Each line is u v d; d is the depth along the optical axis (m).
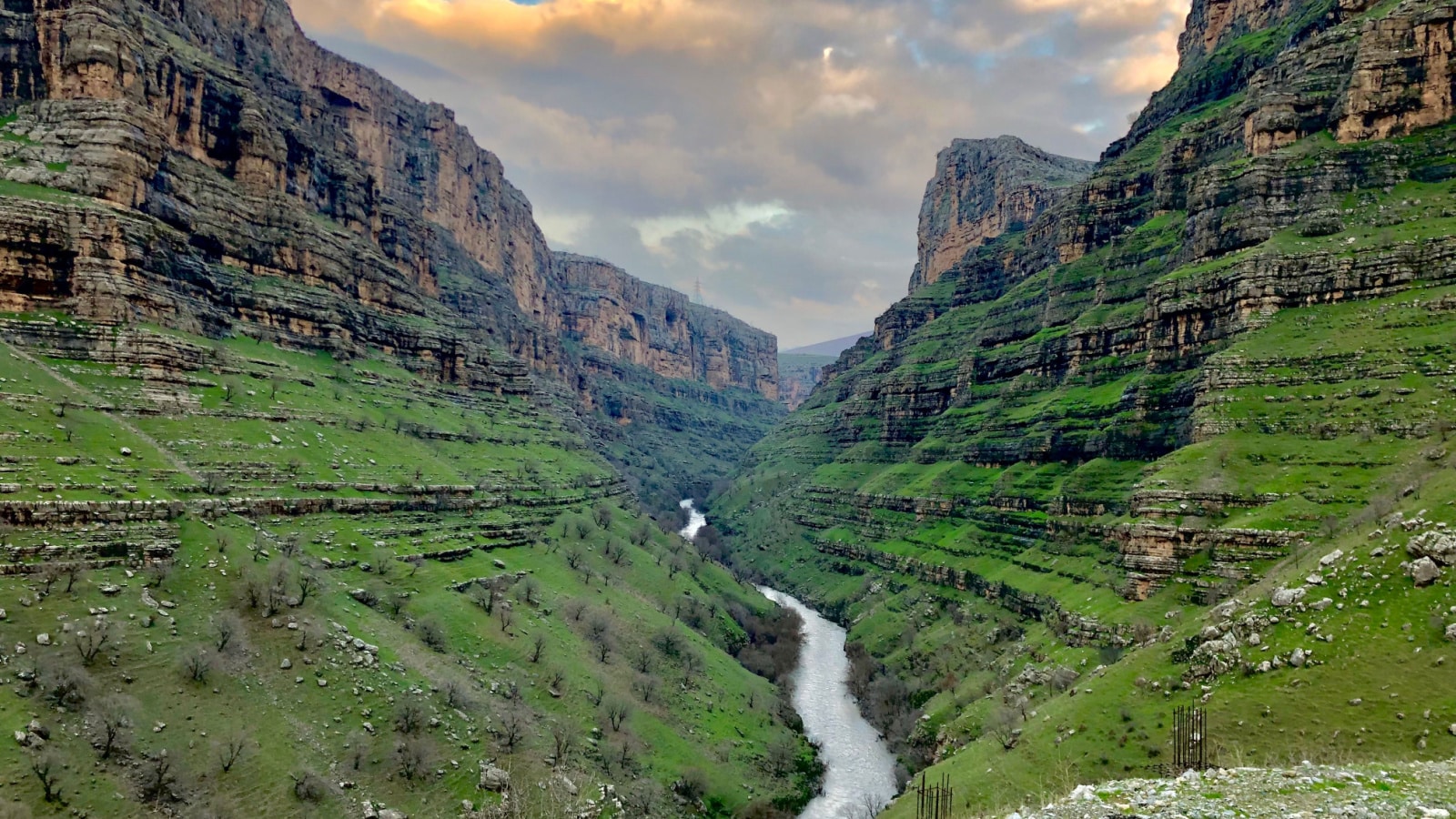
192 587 81.56
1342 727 59.94
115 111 123.19
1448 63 130.38
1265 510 99.44
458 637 98.94
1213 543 100.31
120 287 114.56
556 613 119.62
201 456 105.12
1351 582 70.81
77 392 101.31
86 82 124.75
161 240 128.88
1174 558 104.06
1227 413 116.31
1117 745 71.25
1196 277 139.12
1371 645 64.56
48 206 110.00
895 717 121.88
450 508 135.88
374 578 102.94
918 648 141.00
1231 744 63.31
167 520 88.19
